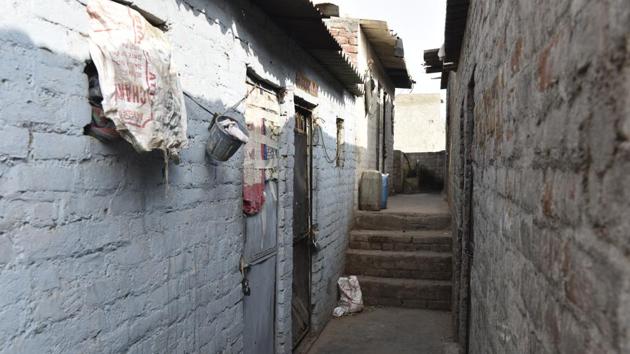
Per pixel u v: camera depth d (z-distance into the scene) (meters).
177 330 2.58
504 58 2.15
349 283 6.93
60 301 1.77
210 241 2.96
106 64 1.86
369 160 9.88
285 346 4.48
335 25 7.59
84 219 1.88
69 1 1.78
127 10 2.09
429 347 5.54
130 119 1.92
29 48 1.62
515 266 1.83
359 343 5.64
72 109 1.81
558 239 1.23
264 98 3.99
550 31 1.33
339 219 7.07
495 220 2.42
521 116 1.74
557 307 1.23
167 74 2.21
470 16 4.01
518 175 1.80
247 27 3.46
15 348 1.58
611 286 0.87
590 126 0.99
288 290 4.54
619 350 0.84
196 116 2.74
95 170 1.94
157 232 2.38
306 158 5.54
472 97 4.30
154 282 2.36
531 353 1.51
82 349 1.88
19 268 1.60
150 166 2.31
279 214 4.35
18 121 1.58
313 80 5.34
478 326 3.10
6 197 1.55
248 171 3.59
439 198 11.98
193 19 2.69
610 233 0.88
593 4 0.97
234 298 3.32
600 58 0.94
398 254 7.44
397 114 24.17
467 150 4.38
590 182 0.99
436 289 7.00
